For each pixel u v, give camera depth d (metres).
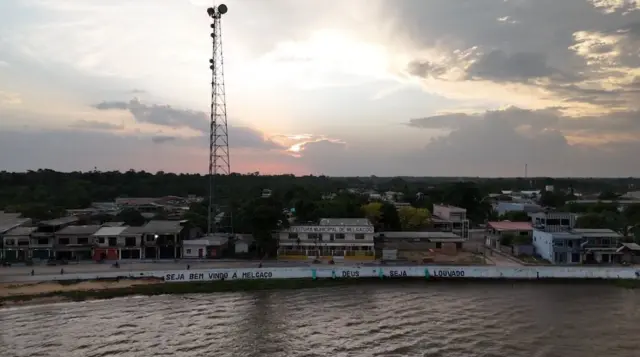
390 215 109.00
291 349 46.62
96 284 68.69
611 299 64.25
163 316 57.06
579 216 105.44
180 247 86.56
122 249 84.69
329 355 45.06
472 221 134.88
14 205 120.00
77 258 84.44
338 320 55.34
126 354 45.47
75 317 56.44
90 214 118.06
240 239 93.38
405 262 83.25
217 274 72.62
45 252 83.94
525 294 66.75
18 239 83.31
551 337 49.88
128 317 56.59
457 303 62.12
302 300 63.94
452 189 140.50
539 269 74.94
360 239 87.25
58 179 176.38
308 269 74.25
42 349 46.59
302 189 160.25
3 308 59.50
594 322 54.69
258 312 58.62
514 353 45.59
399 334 50.62
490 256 90.25
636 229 96.56
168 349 46.72
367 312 58.34
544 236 87.62
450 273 74.94
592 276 74.31
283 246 86.81
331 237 87.31
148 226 91.69
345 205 112.06
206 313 58.28
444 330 51.88
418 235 99.62
